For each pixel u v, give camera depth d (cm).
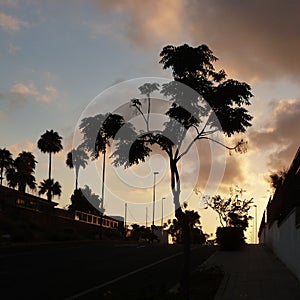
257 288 1619
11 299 1402
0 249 3450
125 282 1844
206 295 1483
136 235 8212
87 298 1447
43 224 5603
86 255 3195
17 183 8394
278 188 2803
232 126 1560
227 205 5291
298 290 1573
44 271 2153
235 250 3853
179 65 1541
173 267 2486
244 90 1547
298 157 1809
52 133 8356
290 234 2144
